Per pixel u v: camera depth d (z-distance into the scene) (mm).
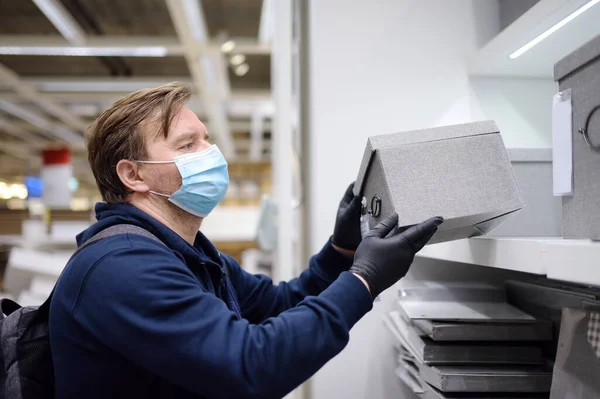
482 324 1065
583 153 657
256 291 1199
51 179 9211
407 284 1392
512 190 771
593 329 760
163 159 903
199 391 701
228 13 4703
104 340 724
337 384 1394
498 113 1388
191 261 894
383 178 789
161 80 6234
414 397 1389
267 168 14891
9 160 12414
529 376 1000
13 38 4586
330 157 1419
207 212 977
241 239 4582
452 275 1410
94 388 771
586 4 877
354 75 1424
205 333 693
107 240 796
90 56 5746
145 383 784
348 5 1438
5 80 5914
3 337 834
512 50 1140
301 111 1765
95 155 913
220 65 5379
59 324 775
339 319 730
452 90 1413
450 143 788
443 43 1431
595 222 630
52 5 3785
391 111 1419
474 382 1000
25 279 2494
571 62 676
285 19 1781
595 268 551
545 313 1095
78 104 7195
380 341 1400
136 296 707
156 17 4758
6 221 8289
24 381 823
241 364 678
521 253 717
